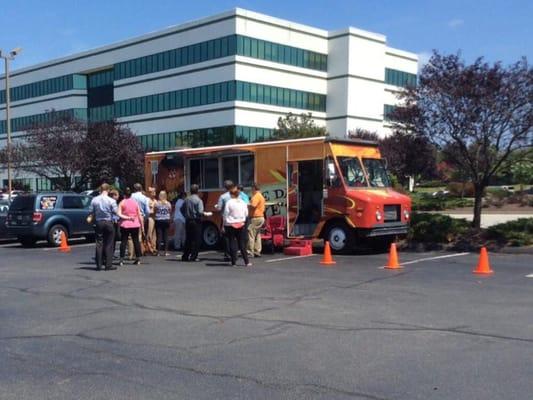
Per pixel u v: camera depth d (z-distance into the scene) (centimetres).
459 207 3762
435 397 507
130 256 1555
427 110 1730
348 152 1625
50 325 799
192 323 801
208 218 1816
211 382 557
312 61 6869
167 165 1934
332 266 1370
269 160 1688
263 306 909
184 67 6531
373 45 7144
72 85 7762
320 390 530
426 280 1147
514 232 1648
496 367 588
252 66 6231
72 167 3881
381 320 800
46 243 2212
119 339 721
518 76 1628
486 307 880
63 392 535
